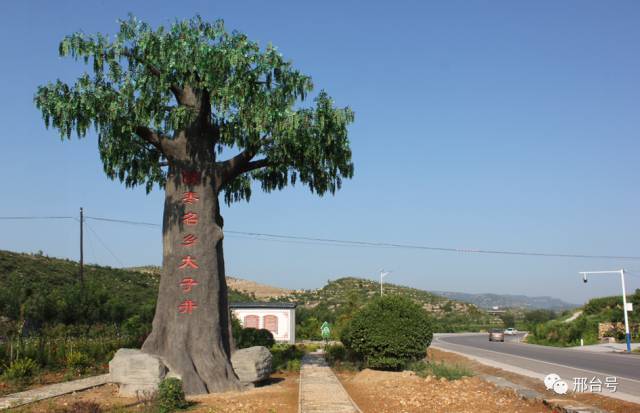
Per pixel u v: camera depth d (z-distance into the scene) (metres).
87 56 15.09
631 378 18.08
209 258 16.19
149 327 26.05
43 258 53.88
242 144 16.89
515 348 39.12
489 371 21.08
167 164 17.42
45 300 30.72
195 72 15.70
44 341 20.89
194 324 15.73
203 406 12.74
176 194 16.33
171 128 16.23
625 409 11.58
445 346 42.16
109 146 17.27
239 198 20.72
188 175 16.38
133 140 17.58
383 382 16.97
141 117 15.41
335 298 91.88
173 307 15.80
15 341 20.31
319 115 16.56
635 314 48.06
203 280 16.00
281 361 23.19
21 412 11.87
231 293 71.19
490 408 12.26
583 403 12.55
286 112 15.58
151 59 15.37
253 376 16.25
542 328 50.03
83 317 32.12
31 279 43.91
